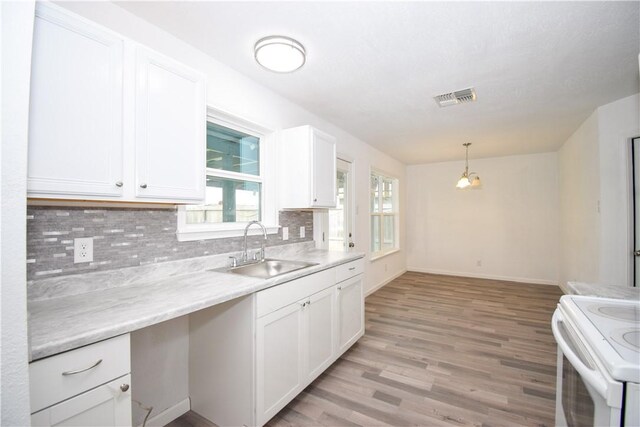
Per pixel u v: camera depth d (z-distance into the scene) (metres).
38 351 0.82
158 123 1.41
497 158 5.52
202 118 1.62
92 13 1.46
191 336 1.83
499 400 1.92
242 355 1.60
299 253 2.86
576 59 2.09
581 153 3.60
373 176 5.07
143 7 1.56
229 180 2.30
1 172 0.70
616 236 2.85
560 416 1.24
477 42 1.88
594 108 3.04
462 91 2.63
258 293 1.58
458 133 3.95
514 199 5.38
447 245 5.98
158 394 1.70
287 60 1.95
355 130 3.80
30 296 1.23
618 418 0.73
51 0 1.33
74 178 1.12
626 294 1.51
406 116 3.26
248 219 2.45
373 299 4.23
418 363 2.40
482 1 1.52
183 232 1.83
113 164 1.24
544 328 3.13
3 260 0.70
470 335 2.95
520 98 2.78
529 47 1.94
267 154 2.57
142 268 1.61
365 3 1.53
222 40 1.86
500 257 5.49
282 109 2.72
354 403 1.89
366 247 4.42
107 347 0.99
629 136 2.74
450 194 5.96
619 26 1.71
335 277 2.35
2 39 0.71
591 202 3.28
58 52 1.08
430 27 1.73
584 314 1.13
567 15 1.62
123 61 1.28
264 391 1.61
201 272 1.89
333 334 2.30
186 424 1.73
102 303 1.24
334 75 2.32
